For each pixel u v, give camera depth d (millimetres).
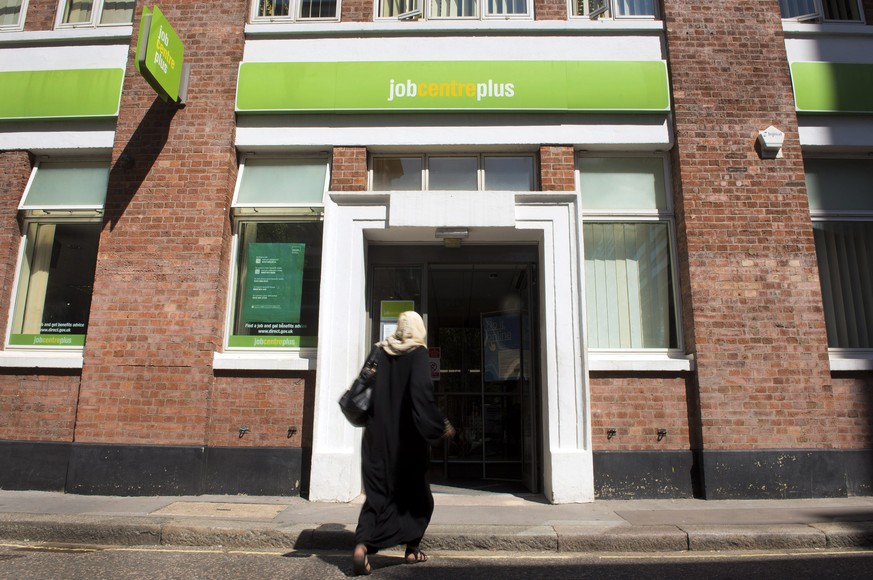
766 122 7207
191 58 7488
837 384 6781
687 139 7152
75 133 7527
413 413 4055
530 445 7070
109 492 6426
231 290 7230
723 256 6863
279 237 7395
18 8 8109
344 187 7203
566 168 7203
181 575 4090
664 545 4809
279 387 6758
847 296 7293
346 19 7703
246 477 6566
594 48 7492
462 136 7281
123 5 8148
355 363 6645
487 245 7371
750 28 7473
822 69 7398
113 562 4406
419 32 7531
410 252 7402
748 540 4844
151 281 6914
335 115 7371
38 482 6648
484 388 7832
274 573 4141
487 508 5914
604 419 6637
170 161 7211
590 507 6008
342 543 4859
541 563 4441
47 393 6859
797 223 6953
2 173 7547
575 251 6766
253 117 7410
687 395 6699
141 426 6582
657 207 7398
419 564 4387
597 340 7188
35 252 7559
